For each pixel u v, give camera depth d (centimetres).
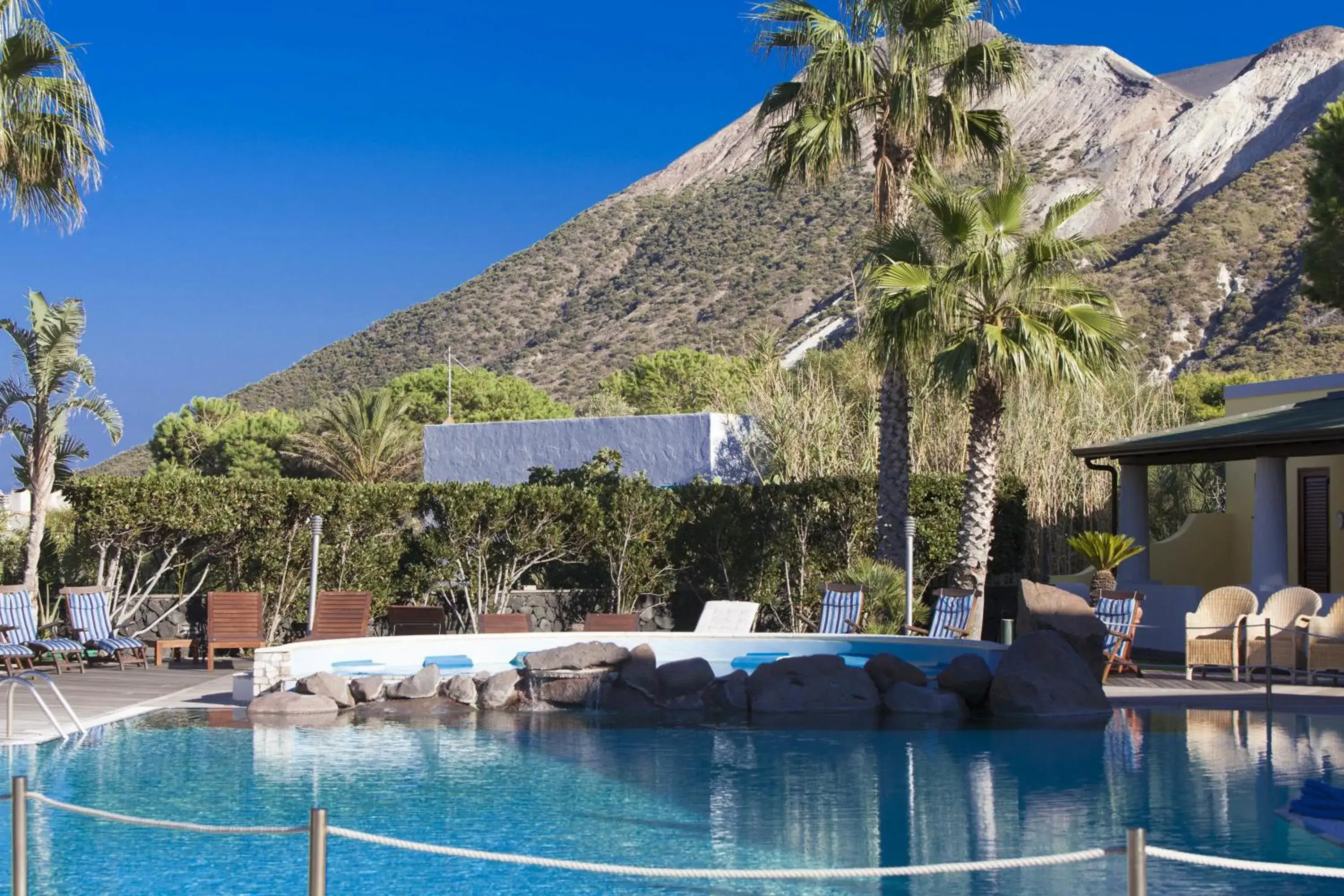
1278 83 13438
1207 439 1775
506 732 1218
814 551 2116
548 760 1052
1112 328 1731
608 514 2119
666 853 733
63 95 1583
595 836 775
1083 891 650
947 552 2159
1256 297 6962
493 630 1797
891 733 1205
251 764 1017
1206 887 653
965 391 1728
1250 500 2361
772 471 2545
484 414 5791
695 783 948
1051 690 1312
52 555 1914
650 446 2967
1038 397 2359
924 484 2152
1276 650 1546
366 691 1375
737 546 2139
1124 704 1373
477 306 11756
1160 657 1900
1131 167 13300
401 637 1614
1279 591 1628
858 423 2498
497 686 1387
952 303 1703
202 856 728
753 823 806
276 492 1855
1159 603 1938
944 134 1947
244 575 1861
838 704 1359
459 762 1039
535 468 3066
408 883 679
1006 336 1692
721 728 1241
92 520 1716
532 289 11900
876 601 1819
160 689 1465
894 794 898
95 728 1198
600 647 1409
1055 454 2353
